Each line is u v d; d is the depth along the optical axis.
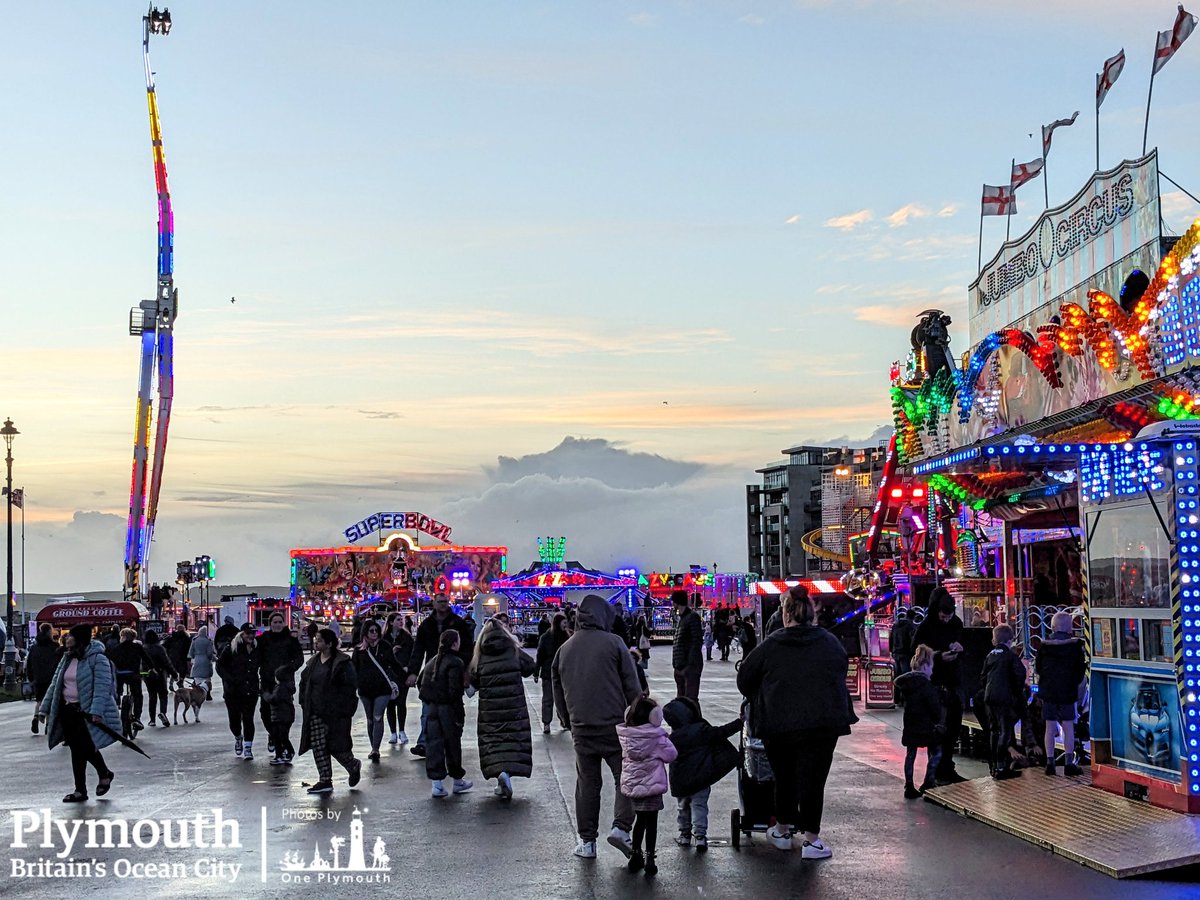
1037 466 17.36
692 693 20.72
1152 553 11.61
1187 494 11.09
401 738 20.02
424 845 11.21
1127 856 9.82
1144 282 17.11
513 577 63.19
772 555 123.62
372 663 17.75
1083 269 18.55
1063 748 14.45
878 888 9.31
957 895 9.05
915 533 28.86
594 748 10.64
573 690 10.72
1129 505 11.96
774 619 12.36
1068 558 21.28
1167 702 11.39
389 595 76.25
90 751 14.12
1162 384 15.38
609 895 9.23
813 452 121.69
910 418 26.66
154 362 68.19
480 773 16.03
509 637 14.03
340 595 86.69
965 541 26.31
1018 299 21.27
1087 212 18.36
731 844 11.10
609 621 10.92
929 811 12.65
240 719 18.55
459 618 19.34
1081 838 10.58
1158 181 16.33
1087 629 12.72
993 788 13.21
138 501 66.44
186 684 33.91
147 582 66.56
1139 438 11.62
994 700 13.64
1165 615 11.39
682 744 10.84
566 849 11.01
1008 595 22.44
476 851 10.92
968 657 16.48
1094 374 17.45
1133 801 11.57
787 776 10.88
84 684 14.07
